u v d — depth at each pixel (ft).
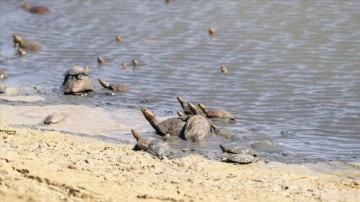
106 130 180.34
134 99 210.38
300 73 224.94
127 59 254.68
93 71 243.60
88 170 136.56
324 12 281.95
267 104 201.16
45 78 236.63
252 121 188.65
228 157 155.33
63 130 179.01
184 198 122.83
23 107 200.13
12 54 271.08
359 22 269.03
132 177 135.03
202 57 248.32
